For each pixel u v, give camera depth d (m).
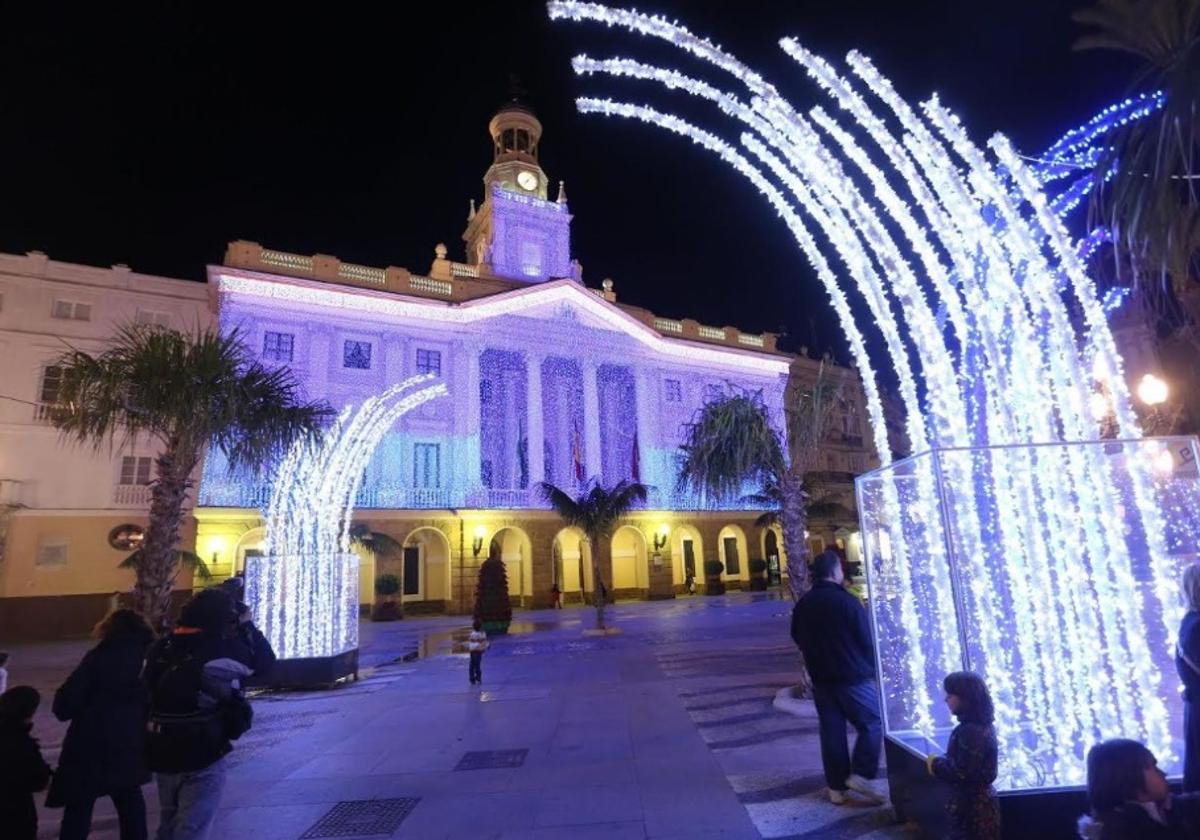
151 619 9.73
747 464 10.76
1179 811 2.45
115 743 4.29
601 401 38.25
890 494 5.21
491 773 6.79
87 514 26.50
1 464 25.55
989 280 4.74
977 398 4.90
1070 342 4.49
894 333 5.08
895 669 5.17
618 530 36.47
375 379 31.86
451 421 33.06
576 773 6.64
